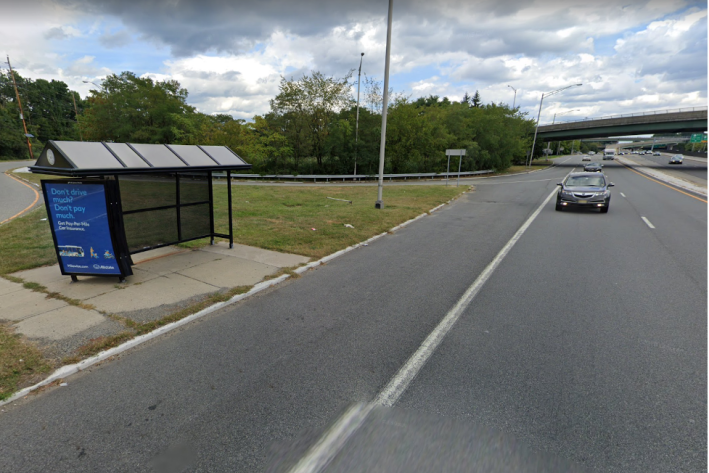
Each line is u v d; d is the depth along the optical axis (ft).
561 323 14.65
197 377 10.98
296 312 15.66
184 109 117.70
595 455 8.05
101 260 18.01
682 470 7.64
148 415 9.36
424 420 9.20
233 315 15.30
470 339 13.35
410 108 103.40
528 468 7.73
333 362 11.84
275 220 35.55
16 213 38.81
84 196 17.33
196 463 7.91
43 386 10.39
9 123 193.57
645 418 9.16
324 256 24.08
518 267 22.35
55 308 15.20
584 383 10.65
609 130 176.45
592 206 42.60
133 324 13.93
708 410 9.41
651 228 34.71
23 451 8.15
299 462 7.96
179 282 18.60
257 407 9.69
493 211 45.34
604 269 21.99
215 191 61.87
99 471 7.69
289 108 100.07
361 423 9.12
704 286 18.99
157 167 19.19
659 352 12.35
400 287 18.83
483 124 130.72
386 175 103.45
